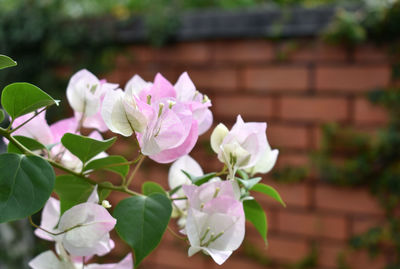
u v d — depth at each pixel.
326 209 2.71
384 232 2.63
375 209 2.65
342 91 2.64
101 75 2.96
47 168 0.87
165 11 2.80
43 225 1.11
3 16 3.06
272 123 2.74
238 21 2.71
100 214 0.89
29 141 1.00
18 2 3.12
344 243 2.69
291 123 2.71
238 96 2.77
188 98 1.06
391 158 2.60
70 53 2.98
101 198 1.05
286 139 2.72
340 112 2.65
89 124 1.13
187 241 0.98
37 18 3.01
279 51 2.70
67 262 1.07
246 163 1.00
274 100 2.73
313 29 2.63
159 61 2.87
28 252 2.79
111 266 1.07
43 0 3.02
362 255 2.67
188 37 2.79
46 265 1.05
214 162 2.79
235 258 2.84
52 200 1.12
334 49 2.64
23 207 0.83
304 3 2.96
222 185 0.94
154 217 0.90
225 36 2.73
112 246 1.00
